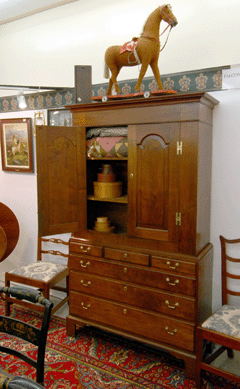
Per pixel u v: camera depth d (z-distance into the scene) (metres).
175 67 2.62
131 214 2.39
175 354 2.26
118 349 2.58
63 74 3.23
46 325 1.45
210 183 2.49
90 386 2.16
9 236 3.46
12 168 3.70
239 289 2.52
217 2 2.39
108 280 2.52
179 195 2.18
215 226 2.56
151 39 2.25
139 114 2.26
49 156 2.38
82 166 2.54
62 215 2.49
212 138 2.49
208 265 2.42
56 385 2.17
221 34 2.40
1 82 3.72
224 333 1.96
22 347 2.61
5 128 3.68
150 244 2.35
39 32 3.33
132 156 2.32
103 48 2.96
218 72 2.42
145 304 2.37
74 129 2.47
